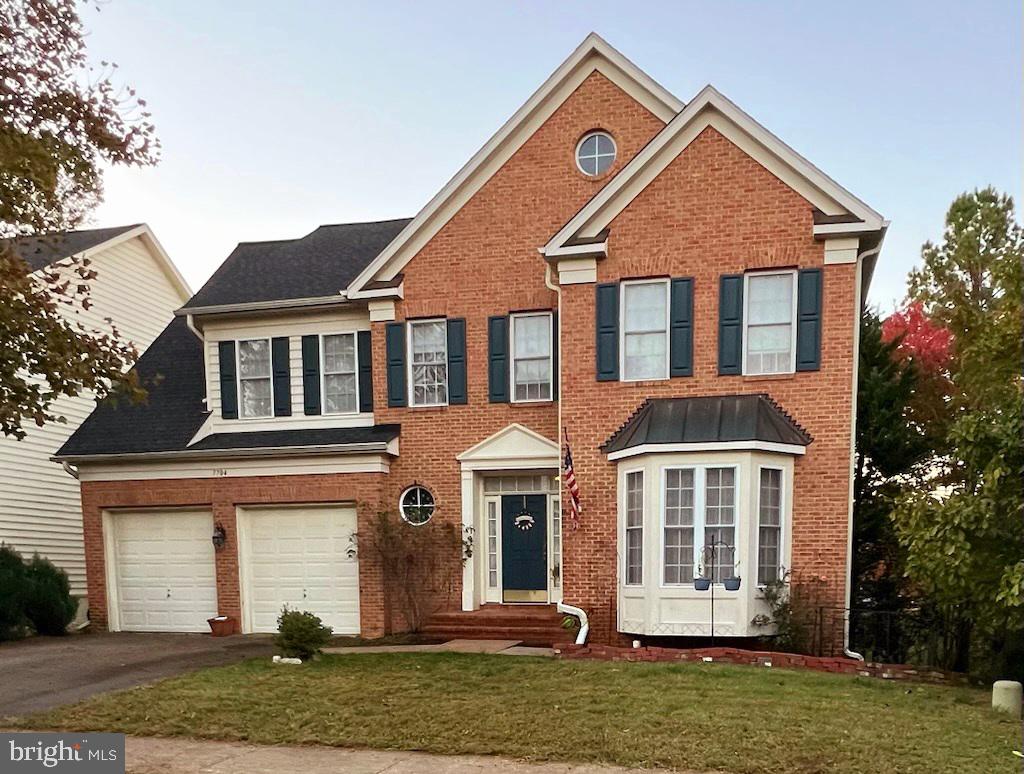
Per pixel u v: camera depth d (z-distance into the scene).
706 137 11.35
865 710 6.97
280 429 14.05
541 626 11.77
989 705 7.45
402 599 12.66
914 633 11.08
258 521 13.39
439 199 13.12
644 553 10.65
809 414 10.81
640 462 10.82
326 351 14.10
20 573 13.08
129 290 19.70
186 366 15.95
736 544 10.27
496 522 13.08
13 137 6.39
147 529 13.87
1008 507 8.24
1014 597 7.66
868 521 12.95
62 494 17.55
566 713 6.87
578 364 11.72
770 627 10.23
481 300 13.04
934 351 18.05
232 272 15.57
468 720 6.72
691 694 7.51
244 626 13.19
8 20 7.07
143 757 6.01
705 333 11.30
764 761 5.59
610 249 11.66
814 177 10.80
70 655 10.68
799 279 10.94
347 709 7.16
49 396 6.93
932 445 13.80
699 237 11.36
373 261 13.39
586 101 12.75
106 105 7.67
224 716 7.01
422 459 13.09
